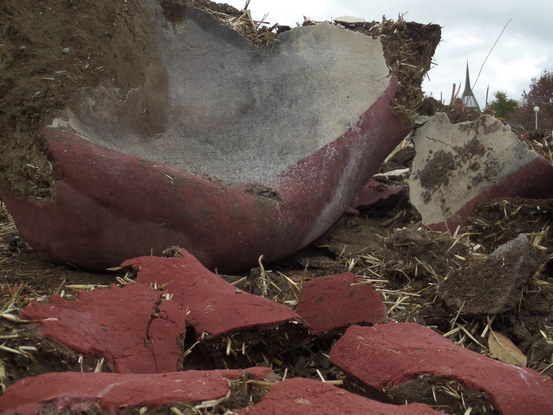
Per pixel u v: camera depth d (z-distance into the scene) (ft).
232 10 6.22
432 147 6.00
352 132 5.15
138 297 3.17
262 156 5.27
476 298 3.86
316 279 3.69
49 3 4.77
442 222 5.63
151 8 5.39
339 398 2.34
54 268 4.47
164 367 2.91
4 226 5.84
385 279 4.56
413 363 2.76
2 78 4.40
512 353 3.56
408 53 5.46
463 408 2.59
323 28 5.63
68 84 4.55
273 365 3.28
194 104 5.39
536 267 3.90
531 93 19.88
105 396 2.26
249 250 4.57
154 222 4.21
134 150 4.88
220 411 2.32
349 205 5.60
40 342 2.70
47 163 4.11
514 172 5.29
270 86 5.62
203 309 3.21
